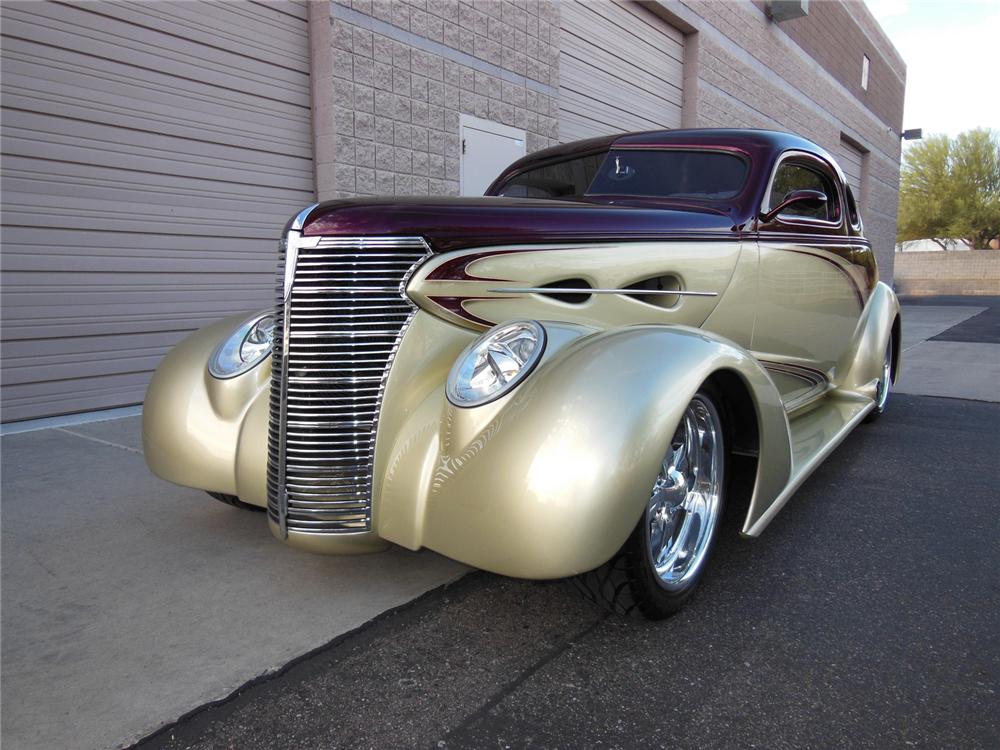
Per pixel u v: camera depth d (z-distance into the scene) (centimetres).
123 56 479
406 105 650
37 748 161
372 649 201
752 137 330
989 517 301
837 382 418
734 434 235
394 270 203
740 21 1253
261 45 559
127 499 321
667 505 212
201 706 175
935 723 167
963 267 3144
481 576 245
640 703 176
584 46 913
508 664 193
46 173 448
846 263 396
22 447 404
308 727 169
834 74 1742
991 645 200
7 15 423
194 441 238
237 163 552
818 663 192
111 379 491
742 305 298
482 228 217
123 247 489
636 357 188
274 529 211
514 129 780
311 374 201
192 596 232
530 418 175
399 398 203
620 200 318
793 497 328
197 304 534
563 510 167
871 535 282
